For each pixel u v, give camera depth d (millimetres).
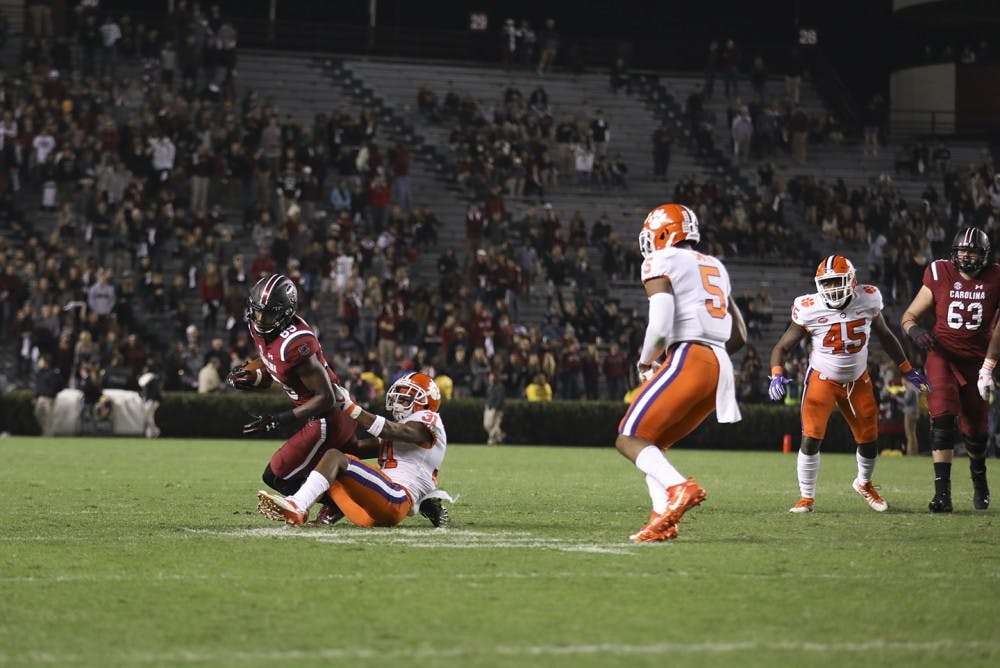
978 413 39406
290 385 30297
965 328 39094
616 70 146625
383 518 31281
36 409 89250
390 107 134875
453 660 16938
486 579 23109
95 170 107312
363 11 167625
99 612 19938
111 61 122750
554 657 17109
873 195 131875
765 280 123438
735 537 30453
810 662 17016
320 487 29984
